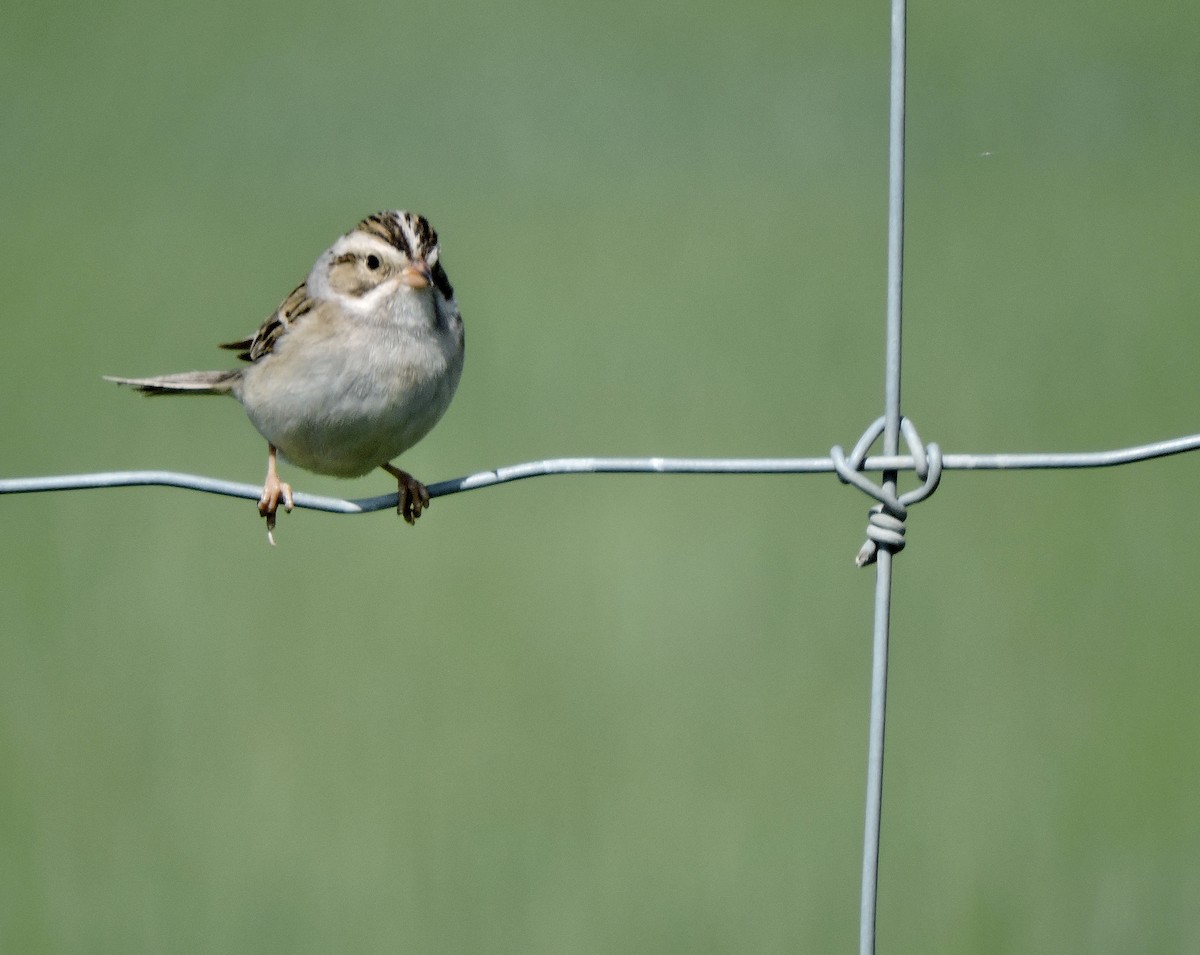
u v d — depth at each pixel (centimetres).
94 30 2822
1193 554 1238
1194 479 1383
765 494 1420
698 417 1430
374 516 1368
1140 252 1911
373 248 662
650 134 2431
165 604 1214
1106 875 922
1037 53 2775
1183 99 2547
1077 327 1677
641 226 2030
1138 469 1408
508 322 1691
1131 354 1593
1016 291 1814
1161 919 883
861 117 2502
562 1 3106
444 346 674
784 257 1909
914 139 2420
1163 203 2108
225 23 2897
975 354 1616
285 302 689
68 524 1340
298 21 2923
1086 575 1212
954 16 2994
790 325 1702
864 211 2106
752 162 2320
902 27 518
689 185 2217
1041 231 2022
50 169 2241
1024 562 1247
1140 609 1158
